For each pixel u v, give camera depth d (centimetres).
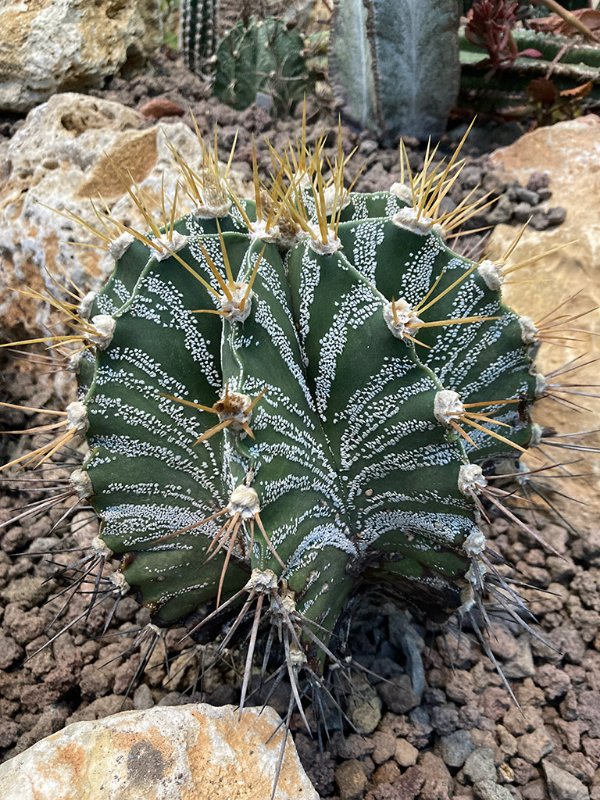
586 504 32
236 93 50
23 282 39
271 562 19
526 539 32
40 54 48
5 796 20
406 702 27
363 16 44
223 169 39
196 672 28
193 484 23
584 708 28
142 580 24
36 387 39
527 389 24
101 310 25
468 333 23
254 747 22
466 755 26
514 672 29
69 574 32
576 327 36
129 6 51
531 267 39
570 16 48
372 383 20
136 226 36
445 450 20
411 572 24
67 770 21
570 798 25
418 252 22
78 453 34
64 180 39
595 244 37
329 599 22
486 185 42
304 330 21
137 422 22
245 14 56
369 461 21
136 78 53
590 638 30
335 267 20
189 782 21
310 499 21
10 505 35
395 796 25
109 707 28
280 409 20
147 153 40
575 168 41
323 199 20
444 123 47
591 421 34
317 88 52
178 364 22
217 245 22
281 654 24
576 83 47
